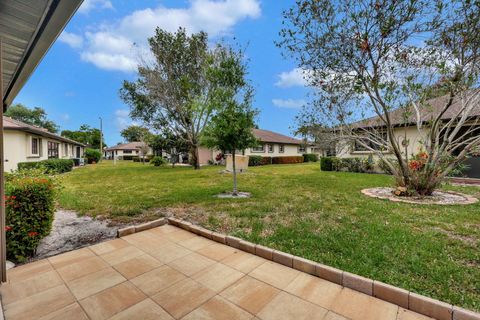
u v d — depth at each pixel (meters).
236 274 2.43
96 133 48.28
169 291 2.14
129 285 2.24
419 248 2.74
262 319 1.79
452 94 4.77
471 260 2.47
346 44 4.65
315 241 3.00
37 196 2.87
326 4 4.53
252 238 3.16
